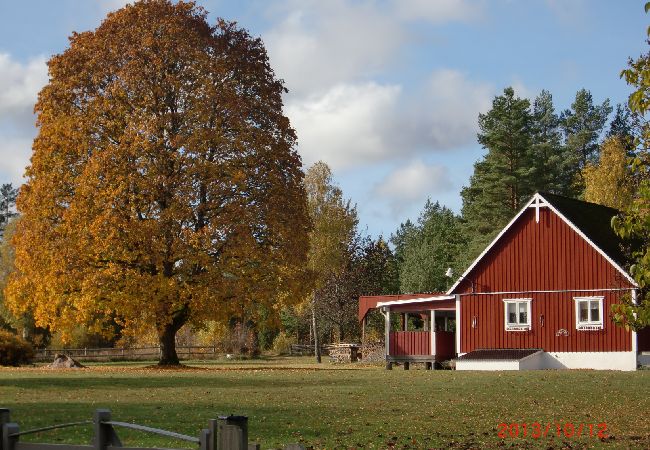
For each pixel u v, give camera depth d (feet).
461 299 155.12
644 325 55.93
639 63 53.62
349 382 107.14
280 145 153.17
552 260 147.13
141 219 144.05
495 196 265.54
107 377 116.78
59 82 150.61
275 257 147.43
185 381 108.68
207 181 143.23
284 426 62.69
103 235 139.03
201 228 142.51
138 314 141.18
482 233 267.18
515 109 268.82
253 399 82.69
